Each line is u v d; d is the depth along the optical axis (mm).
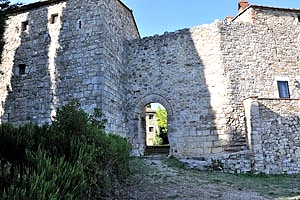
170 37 13953
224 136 12055
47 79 11938
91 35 11617
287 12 14711
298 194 6574
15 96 12438
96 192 4848
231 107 12352
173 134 12664
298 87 13469
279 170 10031
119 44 13359
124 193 5945
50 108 11477
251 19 14078
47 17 12820
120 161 6660
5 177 3029
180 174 8727
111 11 12750
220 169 9969
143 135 14039
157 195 6016
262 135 10398
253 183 8062
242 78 12906
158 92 13352
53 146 4176
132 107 13461
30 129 4770
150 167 9445
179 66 13414
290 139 10477
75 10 12305
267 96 12938
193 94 12891
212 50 13195
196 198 5910
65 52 11898
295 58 13930
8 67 13000
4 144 4156
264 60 13453
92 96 10812
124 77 13617
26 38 13008
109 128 11047
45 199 2918
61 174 3439
